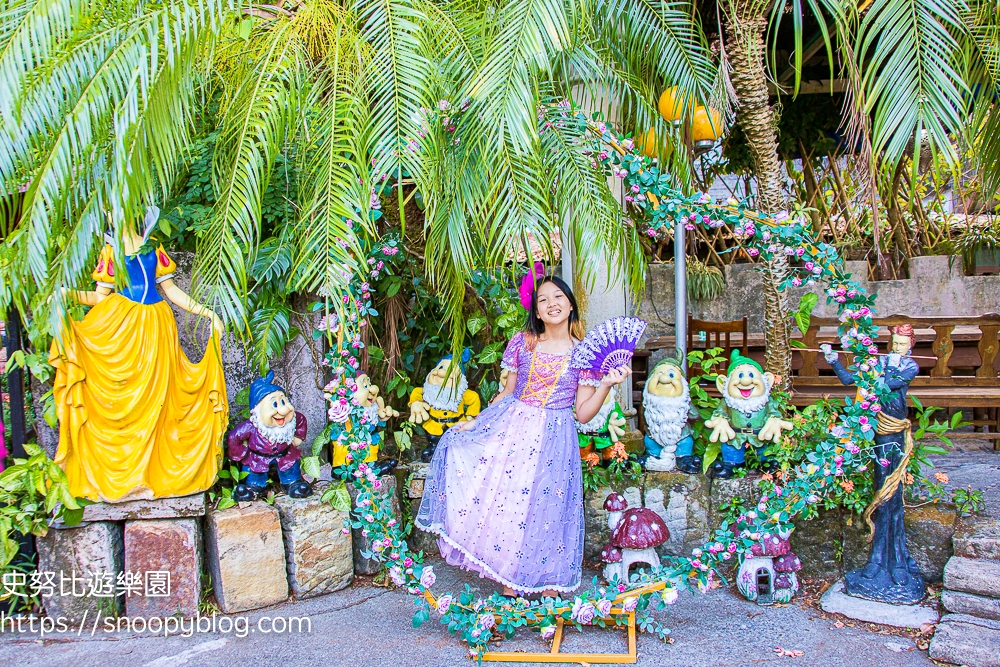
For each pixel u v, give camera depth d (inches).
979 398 185.5
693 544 145.3
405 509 154.0
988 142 119.9
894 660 111.0
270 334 136.6
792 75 253.1
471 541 122.3
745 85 147.1
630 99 135.9
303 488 138.5
